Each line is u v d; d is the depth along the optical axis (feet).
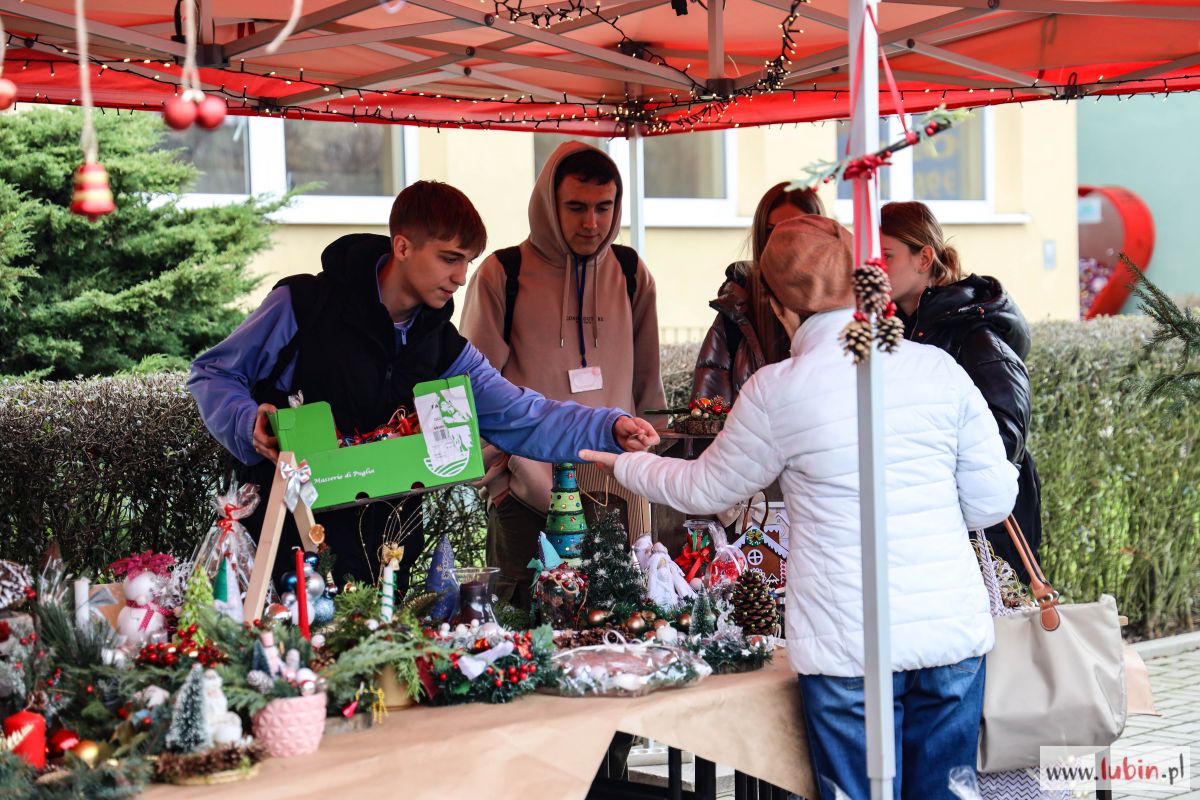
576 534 10.31
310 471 8.91
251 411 10.13
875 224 7.34
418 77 16.35
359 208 29.94
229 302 28.48
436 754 7.25
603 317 15.05
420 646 8.05
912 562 8.57
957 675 8.82
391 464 9.54
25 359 26.30
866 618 7.81
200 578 8.20
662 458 9.52
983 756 9.41
